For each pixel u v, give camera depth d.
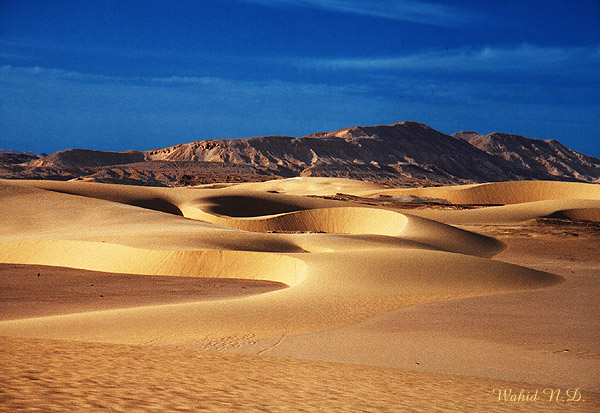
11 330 17.05
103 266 37.41
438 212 74.94
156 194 79.06
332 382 10.10
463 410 8.65
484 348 15.52
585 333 17.75
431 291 25.91
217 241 40.28
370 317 19.88
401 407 8.47
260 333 16.84
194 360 11.21
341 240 42.28
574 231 61.44
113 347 12.01
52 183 76.25
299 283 27.06
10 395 6.67
